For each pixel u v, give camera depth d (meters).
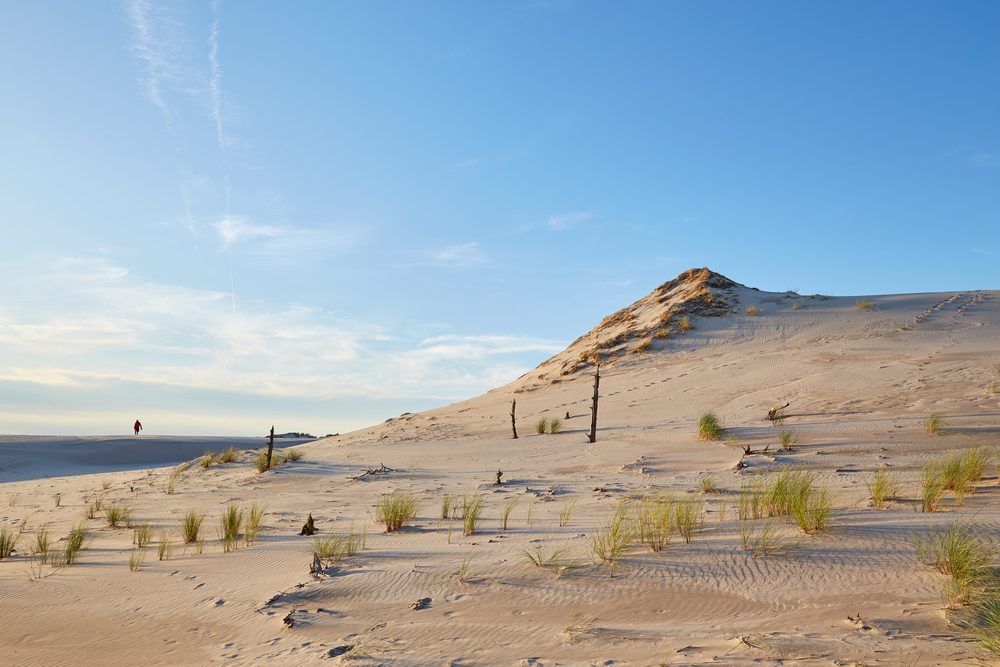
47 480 29.95
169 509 15.91
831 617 5.64
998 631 4.88
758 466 15.34
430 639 5.76
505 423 31.05
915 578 6.30
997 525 7.57
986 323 35.22
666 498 11.09
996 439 15.91
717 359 36.06
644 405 28.78
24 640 6.62
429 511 12.91
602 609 6.25
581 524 10.15
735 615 5.91
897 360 28.16
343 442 32.88
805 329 39.97
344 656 5.48
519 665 5.07
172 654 6.03
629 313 53.16
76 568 9.66
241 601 7.39
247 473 22.14
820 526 8.09
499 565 7.80
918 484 11.37
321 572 8.10
